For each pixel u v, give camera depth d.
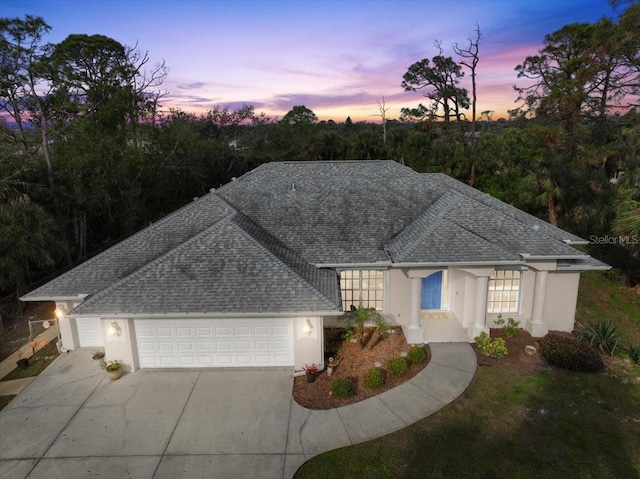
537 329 17.19
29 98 29.52
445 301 19.02
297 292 14.39
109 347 14.91
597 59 30.45
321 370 14.91
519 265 16.70
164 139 41.19
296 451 11.29
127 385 14.41
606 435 11.68
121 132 35.34
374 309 17.36
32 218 20.03
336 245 17.86
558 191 28.14
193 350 15.28
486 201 22.48
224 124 62.66
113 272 16.50
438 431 11.93
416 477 10.39
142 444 11.65
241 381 14.53
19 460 11.15
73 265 26.59
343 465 10.79
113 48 39.25
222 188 22.81
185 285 14.66
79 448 11.55
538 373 14.66
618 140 30.52
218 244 16.25
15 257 19.16
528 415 12.54
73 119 31.44
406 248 16.45
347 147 49.84
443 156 41.16
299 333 14.58
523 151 36.03
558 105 31.14
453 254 15.81
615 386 13.95
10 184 23.62
